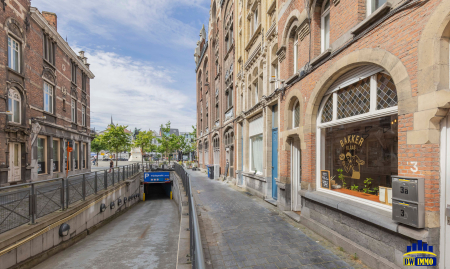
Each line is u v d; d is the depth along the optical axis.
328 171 5.16
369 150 4.05
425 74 2.83
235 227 5.54
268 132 9.06
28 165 13.45
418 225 2.79
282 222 5.91
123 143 34.09
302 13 6.00
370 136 4.03
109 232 8.60
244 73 12.45
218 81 19.30
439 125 2.82
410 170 3.02
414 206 2.85
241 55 13.28
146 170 21.55
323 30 5.49
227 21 16.84
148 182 18.97
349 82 4.47
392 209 3.16
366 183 4.10
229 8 16.34
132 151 61.50
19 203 5.09
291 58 7.15
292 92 6.60
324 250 4.18
